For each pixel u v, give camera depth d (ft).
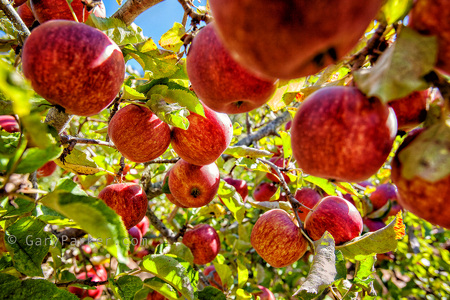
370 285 1.01
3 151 0.61
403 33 0.48
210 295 1.08
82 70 0.63
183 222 2.44
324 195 1.76
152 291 1.34
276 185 1.80
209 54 0.67
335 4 0.35
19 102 0.38
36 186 0.94
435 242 2.56
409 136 0.57
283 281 2.38
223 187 1.37
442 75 0.51
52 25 0.64
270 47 0.40
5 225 0.78
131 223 1.19
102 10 1.04
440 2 0.45
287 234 1.13
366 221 1.82
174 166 1.31
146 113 0.99
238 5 0.37
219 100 0.73
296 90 0.93
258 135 2.15
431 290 2.25
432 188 0.50
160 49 0.90
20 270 0.76
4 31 1.00
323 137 0.56
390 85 0.44
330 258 0.90
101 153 2.38
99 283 0.93
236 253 2.15
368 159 0.56
